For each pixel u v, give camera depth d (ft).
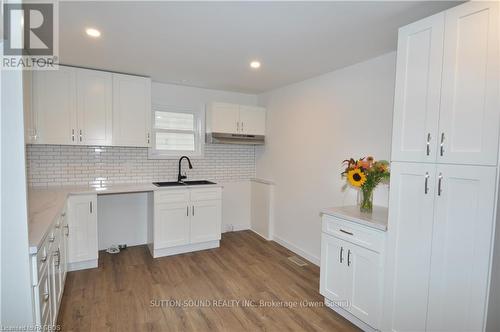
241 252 12.41
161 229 11.53
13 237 4.54
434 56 5.53
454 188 5.24
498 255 4.90
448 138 5.32
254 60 9.42
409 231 6.02
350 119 9.76
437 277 5.53
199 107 14.03
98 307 7.89
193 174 14.07
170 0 5.62
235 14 6.22
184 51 8.64
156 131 13.20
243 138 14.07
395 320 6.34
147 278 9.73
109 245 12.39
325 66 9.94
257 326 7.25
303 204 12.01
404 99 6.09
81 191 10.09
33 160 10.68
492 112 4.72
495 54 4.68
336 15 6.22
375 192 8.87
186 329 7.05
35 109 9.68
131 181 12.56
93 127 10.78
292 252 12.52
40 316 5.01
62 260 8.23
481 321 4.88
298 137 12.34
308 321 7.50
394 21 6.49
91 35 7.40
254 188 15.42
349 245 7.42
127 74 11.36
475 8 4.92
